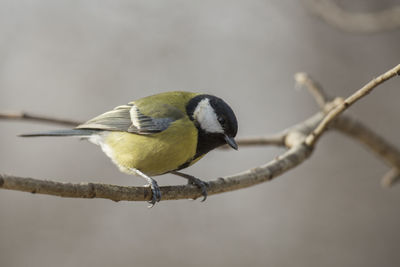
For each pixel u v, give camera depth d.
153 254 12.99
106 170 14.10
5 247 12.85
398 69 5.55
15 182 4.30
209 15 14.70
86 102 14.20
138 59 14.38
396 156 8.91
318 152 14.20
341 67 14.53
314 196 13.88
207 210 13.69
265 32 14.80
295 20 14.78
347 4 14.06
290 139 8.03
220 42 14.70
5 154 14.29
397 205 13.39
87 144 14.36
